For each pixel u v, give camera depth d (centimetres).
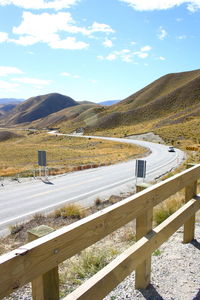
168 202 713
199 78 16288
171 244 403
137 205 235
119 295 273
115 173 2366
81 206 1205
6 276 125
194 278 306
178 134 7569
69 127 17975
